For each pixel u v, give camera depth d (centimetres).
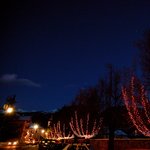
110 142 2266
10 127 3978
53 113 6344
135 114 1667
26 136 4369
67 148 3105
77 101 4247
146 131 1638
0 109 1451
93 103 2756
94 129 3347
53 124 6325
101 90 2520
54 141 3325
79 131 4119
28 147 1384
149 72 1522
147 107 1535
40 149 2173
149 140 2177
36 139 4753
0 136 3866
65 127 5709
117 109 2314
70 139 5450
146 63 1530
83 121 3928
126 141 2231
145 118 1666
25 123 4322
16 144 1327
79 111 4088
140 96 1606
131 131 2527
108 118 2367
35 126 3903
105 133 3095
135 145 2195
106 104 2386
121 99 2297
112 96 2327
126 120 2308
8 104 1482
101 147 2453
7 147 1234
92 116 3067
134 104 1647
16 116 4422
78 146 3341
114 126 2327
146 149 2139
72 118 4738
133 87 1647
